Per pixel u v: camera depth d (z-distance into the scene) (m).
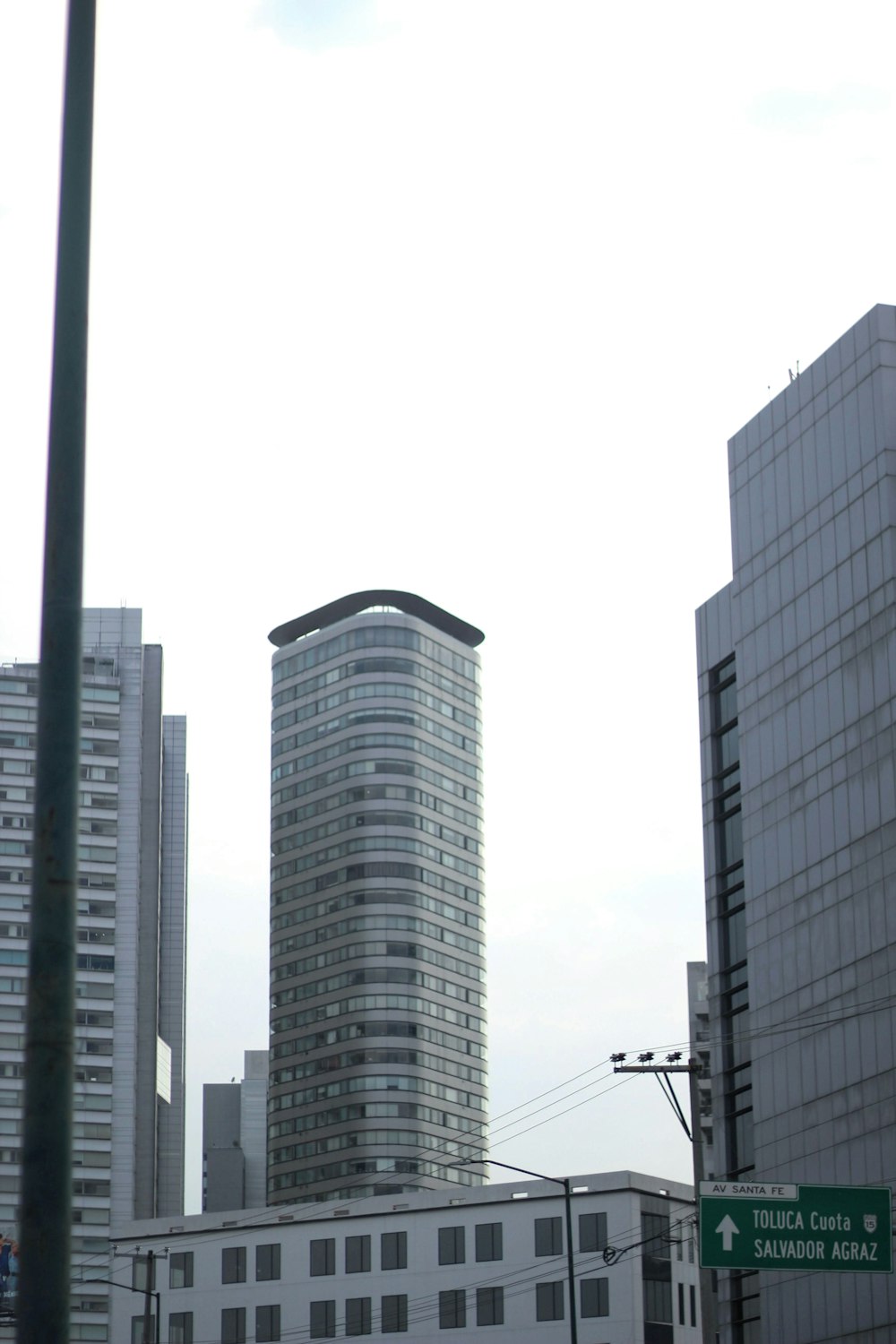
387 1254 139.00
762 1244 43.38
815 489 104.00
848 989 95.25
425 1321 136.25
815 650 102.31
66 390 12.09
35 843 11.34
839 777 98.44
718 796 115.62
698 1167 54.75
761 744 107.19
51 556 11.80
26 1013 11.09
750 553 111.00
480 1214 137.00
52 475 11.95
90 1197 197.00
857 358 100.94
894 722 93.81
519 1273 134.12
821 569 102.62
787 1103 99.75
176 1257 146.12
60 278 12.27
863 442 99.62
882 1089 91.06
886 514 96.56
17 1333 10.45
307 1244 142.12
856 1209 44.03
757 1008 103.94
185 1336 143.75
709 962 114.50
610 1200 133.00
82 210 12.38
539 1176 78.12
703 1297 47.66
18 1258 10.61
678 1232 136.12
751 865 106.50
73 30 12.58
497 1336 133.38
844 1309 89.88
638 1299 130.12
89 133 12.50
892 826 93.12
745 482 112.25
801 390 106.62
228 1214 146.00
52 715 11.51
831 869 98.25
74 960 11.23
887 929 92.44
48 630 11.65
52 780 11.41
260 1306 142.00
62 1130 10.83
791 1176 98.25
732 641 113.25
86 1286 194.25
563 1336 131.12
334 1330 139.00
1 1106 194.50
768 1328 96.19
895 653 94.44
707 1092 120.88
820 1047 97.19
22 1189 10.73
